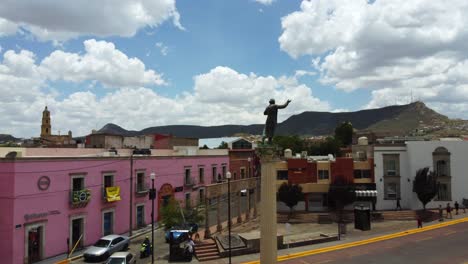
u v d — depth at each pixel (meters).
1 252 29.34
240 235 34.44
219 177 61.19
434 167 53.75
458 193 53.09
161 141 66.94
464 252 30.88
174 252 30.31
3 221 29.50
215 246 32.25
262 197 18.00
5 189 29.61
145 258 31.27
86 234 36.00
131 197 41.28
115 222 39.84
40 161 31.62
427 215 49.88
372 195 53.66
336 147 104.12
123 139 62.22
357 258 30.27
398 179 54.53
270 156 17.95
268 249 17.67
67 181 34.22
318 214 51.81
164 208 37.50
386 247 33.81
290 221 50.31
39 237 31.56
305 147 109.44
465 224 42.28
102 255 30.55
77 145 59.78
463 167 53.31
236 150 67.94
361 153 58.94
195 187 54.44
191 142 73.81
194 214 37.06
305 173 55.47
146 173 44.97
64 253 33.38
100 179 38.12
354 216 47.44
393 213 50.84
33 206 30.91
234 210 51.50
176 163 50.69
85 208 36.03
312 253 32.31
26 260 30.00
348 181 54.59
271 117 18.47
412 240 36.16
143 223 44.19
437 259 29.25
